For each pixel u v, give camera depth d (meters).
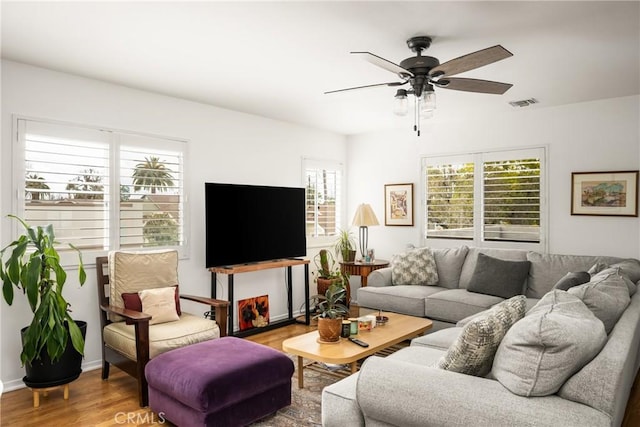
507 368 1.71
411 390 1.78
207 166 4.64
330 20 2.61
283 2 2.38
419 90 2.88
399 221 6.02
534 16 2.55
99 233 3.82
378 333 3.44
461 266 5.00
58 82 3.56
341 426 2.05
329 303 3.23
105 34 2.81
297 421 2.80
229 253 4.56
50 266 3.08
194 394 2.44
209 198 4.38
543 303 2.21
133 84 3.92
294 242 5.34
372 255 5.83
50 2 2.37
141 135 4.09
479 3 2.39
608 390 1.52
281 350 4.28
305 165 5.84
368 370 1.93
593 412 1.49
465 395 1.67
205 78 3.75
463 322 3.43
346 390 2.12
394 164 6.08
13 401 3.12
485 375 1.97
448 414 1.66
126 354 3.19
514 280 4.39
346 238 6.08
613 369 1.55
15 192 3.34
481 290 4.51
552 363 1.58
